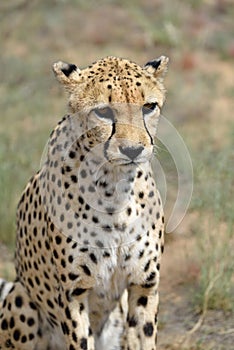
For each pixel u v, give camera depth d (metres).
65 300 9.45
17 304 10.30
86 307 9.53
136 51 25.78
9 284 11.05
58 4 28.91
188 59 24.56
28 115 21.52
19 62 24.70
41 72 24.19
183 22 27.64
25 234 10.20
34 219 9.94
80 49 25.95
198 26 27.30
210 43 26.17
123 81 8.72
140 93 8.69
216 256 12.83
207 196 14.80
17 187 16.14
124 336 9.81
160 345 11.56
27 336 10.30
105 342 9.84
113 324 9.77
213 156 17.69
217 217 13.67
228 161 16.67
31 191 10.18
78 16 28.23
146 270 9.38
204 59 25.17
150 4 29.23
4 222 15.15
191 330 11.86
